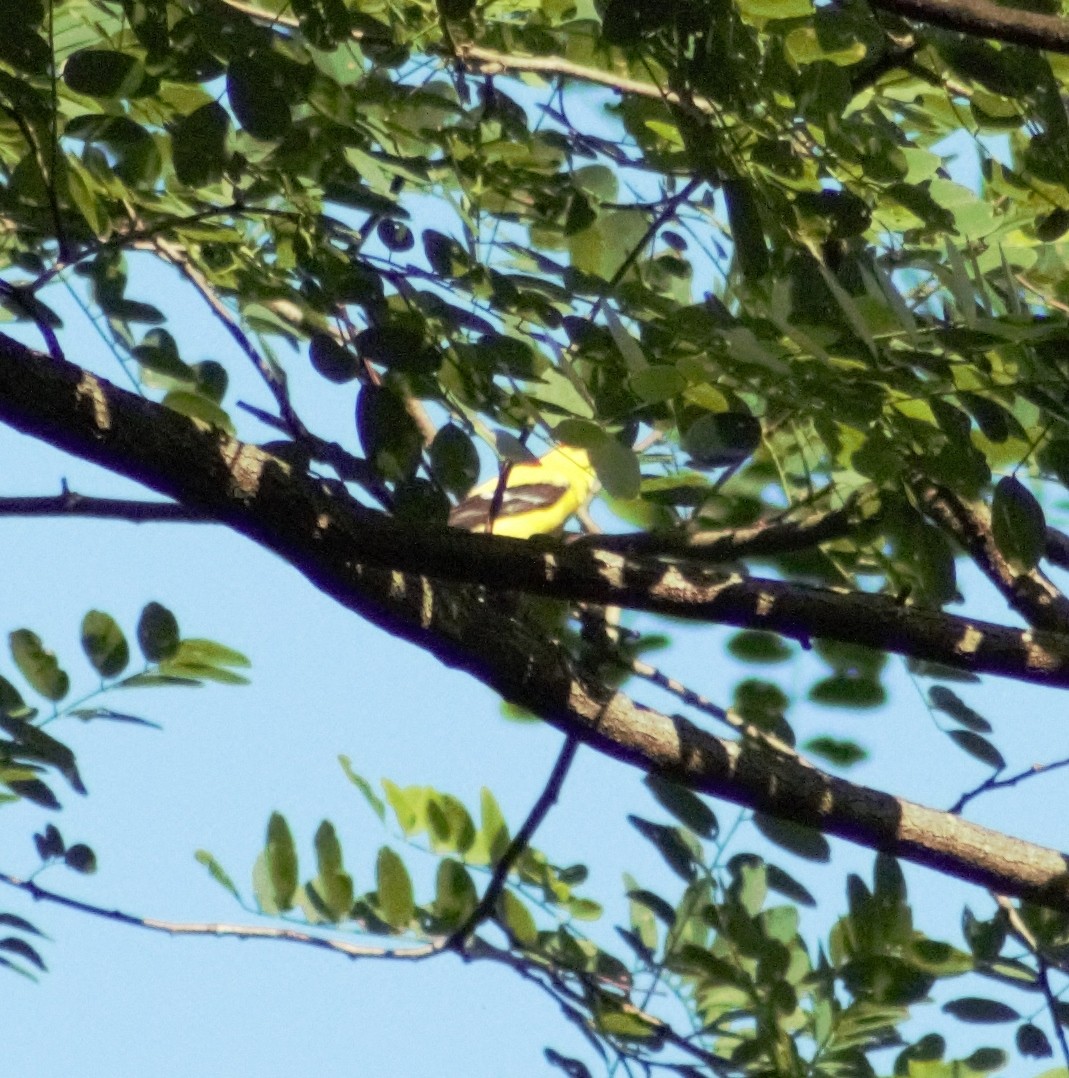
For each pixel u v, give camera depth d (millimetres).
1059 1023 8734
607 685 8492
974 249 8305
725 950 9016
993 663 7773
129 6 6809
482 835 9469
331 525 7176
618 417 6961
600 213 7652
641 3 6742
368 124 7242
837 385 6668
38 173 7355
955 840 8438
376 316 7227
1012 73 7125
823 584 8852
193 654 8500
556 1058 8641
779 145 7059
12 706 8359
